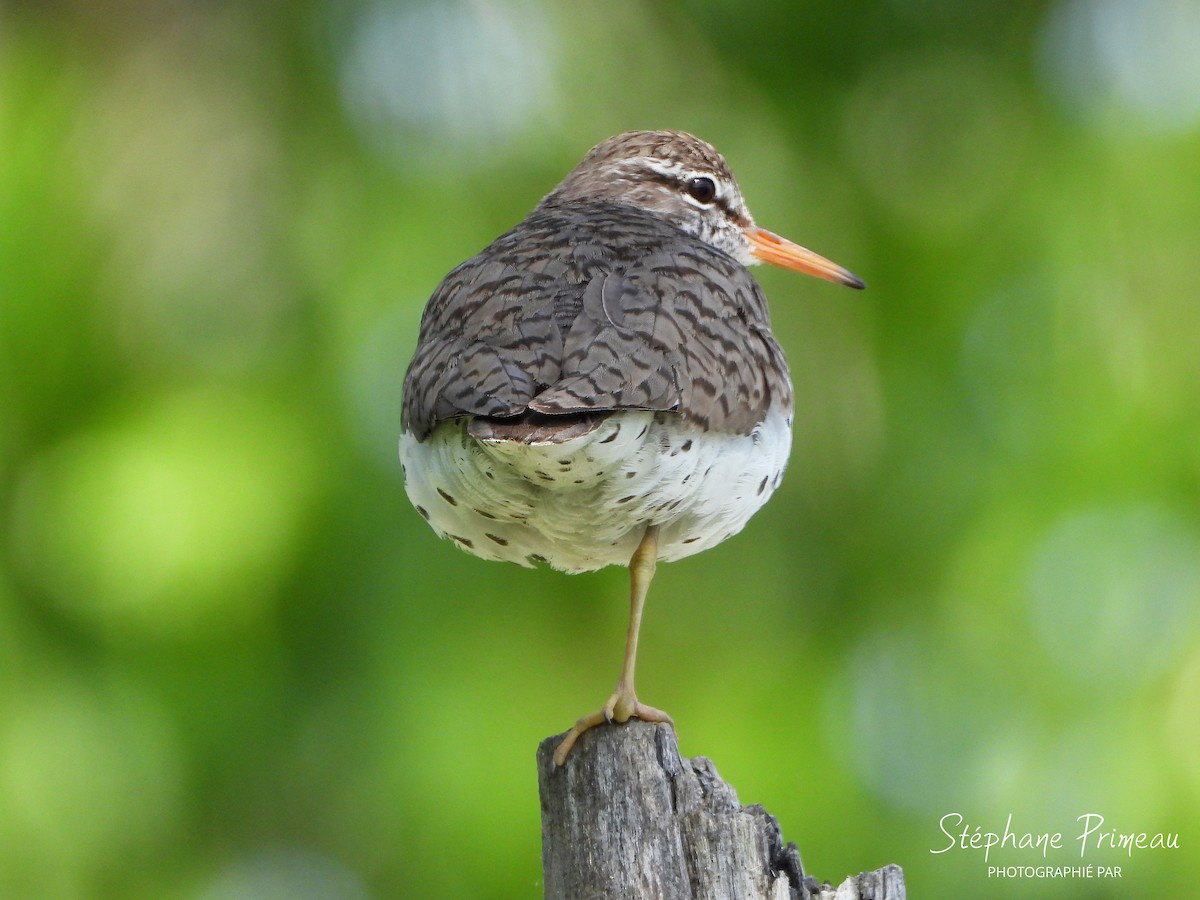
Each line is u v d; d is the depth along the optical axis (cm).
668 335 824
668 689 1342
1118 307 1362
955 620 1348
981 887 1289
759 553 1373
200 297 1294
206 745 1262
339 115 1329
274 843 1289
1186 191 1368
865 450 1362
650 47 1376
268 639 1262
